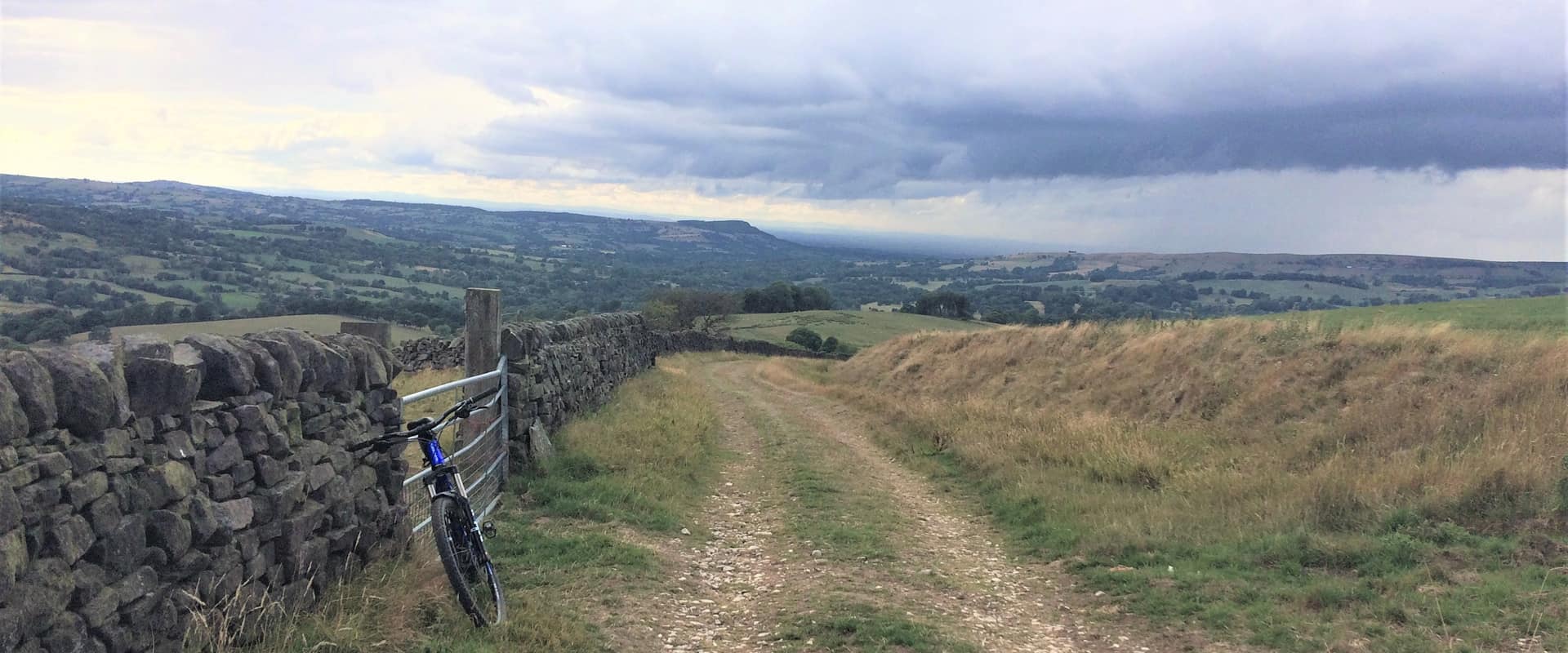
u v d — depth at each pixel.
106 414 3.44
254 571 4.34
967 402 17.41
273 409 4.66
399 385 15.27
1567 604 5.39
